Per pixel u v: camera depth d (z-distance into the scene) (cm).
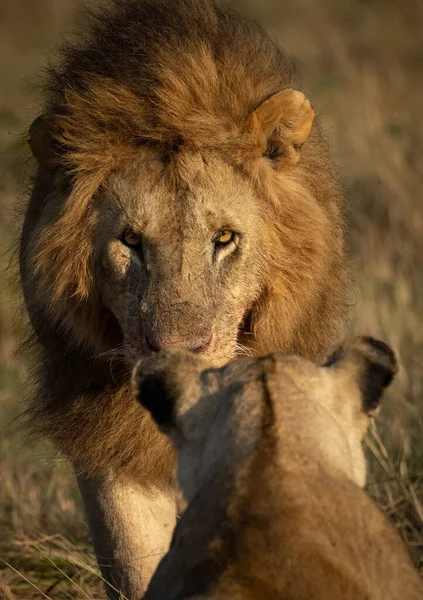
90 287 988
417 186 2159
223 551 562
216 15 1058
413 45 3897
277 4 4591
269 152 1020
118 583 997
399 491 1186
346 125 2655
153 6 1041
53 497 1330
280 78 1062
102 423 1012
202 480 601
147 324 927
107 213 969
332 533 566
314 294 1028
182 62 990
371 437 1296
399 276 1803
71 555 1137
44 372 1070
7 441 1473
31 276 1019
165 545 1009
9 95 3203
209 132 968
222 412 606
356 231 1984
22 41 4434
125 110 973
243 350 1007
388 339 1532
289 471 577
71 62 1044
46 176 1041
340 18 4316
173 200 954
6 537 1223
